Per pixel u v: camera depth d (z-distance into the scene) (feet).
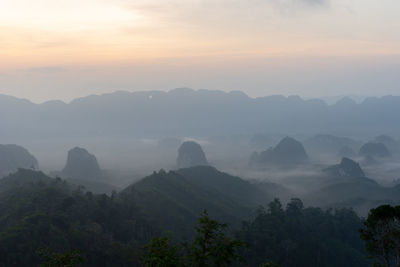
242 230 363.35
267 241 336.29
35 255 215.72
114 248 249.75
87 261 233.55
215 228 87.97
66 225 264.11
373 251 106.73
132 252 247.91
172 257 80.53
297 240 348.59
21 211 295.28
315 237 359.66
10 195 359.05
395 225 99.45
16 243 219.20
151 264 79.15
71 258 96.84
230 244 86.02
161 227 358.23
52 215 267.80
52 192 339.77
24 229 233.14
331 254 341.00
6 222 282.97
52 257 96.73
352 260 337.31
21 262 209.56
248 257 313.12
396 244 100.37
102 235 273.54
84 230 268.41
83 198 345.92
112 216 322.55
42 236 235.20
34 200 313.73
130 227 314.14
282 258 326.24
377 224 102.78
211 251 85.20
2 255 207.72
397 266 100.94
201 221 89.15
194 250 87.20
